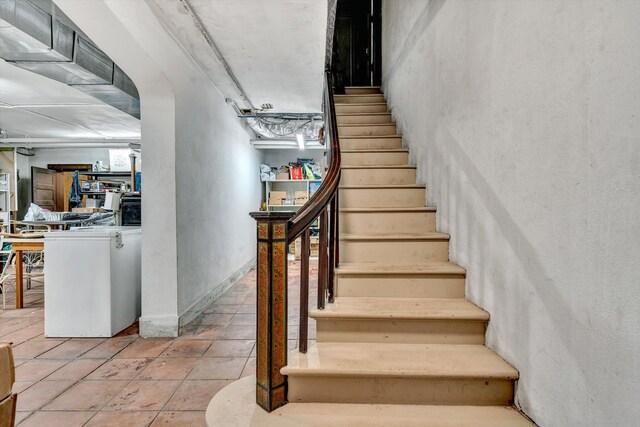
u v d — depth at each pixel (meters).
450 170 2.39
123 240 3.12
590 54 1.12
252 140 6.41
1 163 7.05
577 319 1.19
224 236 4.59
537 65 1.40
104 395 2.00
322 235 1.91
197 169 3.55
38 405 1.90
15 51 2.47
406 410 1.56
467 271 2.10
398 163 3.51
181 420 1.77
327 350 1.79
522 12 1.50
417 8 3.19
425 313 1.84
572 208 1.21
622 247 1.01
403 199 2.99
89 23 2.20
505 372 1.54
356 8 6.37
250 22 2.81
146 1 2.49
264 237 1.58
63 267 2.91
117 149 6.98
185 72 3.21
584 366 1.16
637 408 0.97
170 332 2.92
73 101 4.46
